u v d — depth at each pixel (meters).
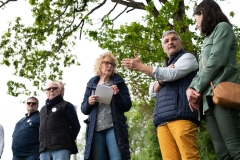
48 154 6.28
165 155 4.38
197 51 12.25
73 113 6.44
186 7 12.91
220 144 3.66
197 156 4.17
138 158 26.12
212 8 3.91
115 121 5.21
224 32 3.70
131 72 14.21
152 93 4.77
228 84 3.55
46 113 6.43
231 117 3.53
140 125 28.44
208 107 3.65
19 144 7.51
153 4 12.64
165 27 12.44
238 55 12.25
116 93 5.28
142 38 12.82
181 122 4.18
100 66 5.52
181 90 4.31
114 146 5.14
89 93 5.48
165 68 4.36
